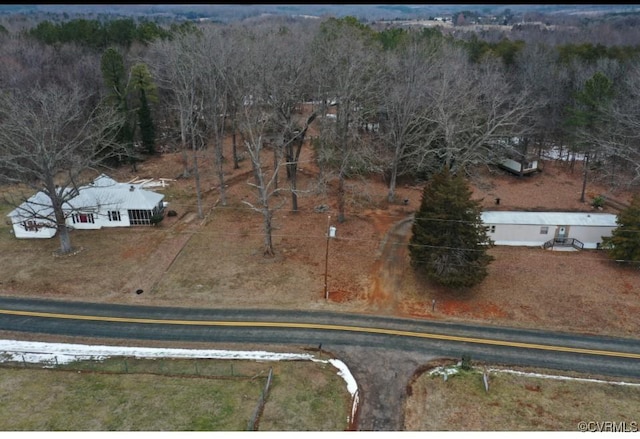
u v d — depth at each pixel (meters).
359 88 54.06
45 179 41.88
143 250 45.09
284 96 49.69
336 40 60.41
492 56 74.69
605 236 45.34
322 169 56.56
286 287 39.91
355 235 48.19
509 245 47.00
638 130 57.69
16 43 77.88
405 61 60.16
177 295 38.75
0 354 32.16
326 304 37.97
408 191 59.12
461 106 55.59
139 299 38.22
